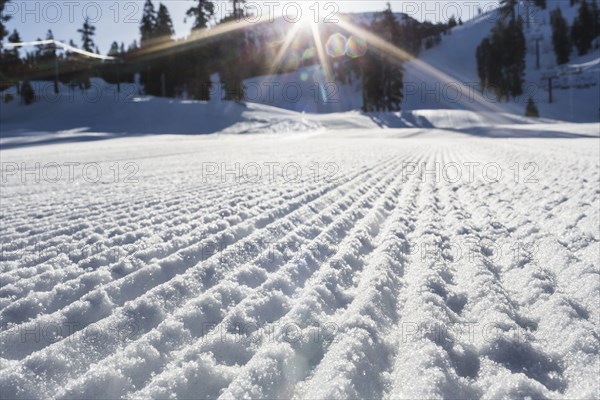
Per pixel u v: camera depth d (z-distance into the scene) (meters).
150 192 6.48
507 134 31.12
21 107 50.41
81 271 3.11
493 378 1.80
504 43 76.50
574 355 1.95
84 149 20.22
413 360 1.91
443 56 107.00
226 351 2.00
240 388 1.70
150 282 2.87
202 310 2.40
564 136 27.09
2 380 1.74
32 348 2.08
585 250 3.37
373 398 1.67
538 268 2.98
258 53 93.44
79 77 60.47
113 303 2.56
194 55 53.75
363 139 29.28
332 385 1.70
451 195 6.00
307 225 4.27
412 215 4.88
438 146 18.69
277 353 1.94
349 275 2.98
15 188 7.32
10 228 4.37
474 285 2.77
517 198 5.50
